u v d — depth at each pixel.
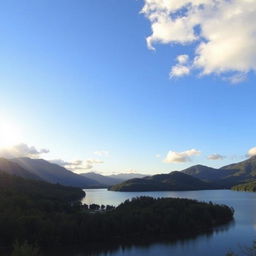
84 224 189.88
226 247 172.88
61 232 180.38
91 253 164.50
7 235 170.00
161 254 162.25
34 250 95.50
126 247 175.88
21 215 191.88
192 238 196.12
